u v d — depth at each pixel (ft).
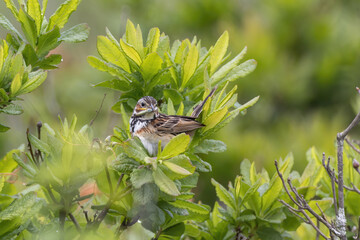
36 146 25.20
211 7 61.16
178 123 27.22
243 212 30.32
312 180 31.71
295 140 49.73
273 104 57.67
